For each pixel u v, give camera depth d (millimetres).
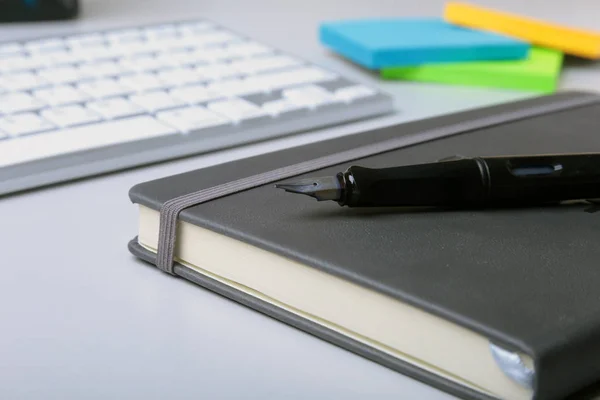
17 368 404
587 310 376
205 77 816
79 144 638
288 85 810
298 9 1242
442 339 383
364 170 467
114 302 468
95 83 778
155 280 495
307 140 738
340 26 1021
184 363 411
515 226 470
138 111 713
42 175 614
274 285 448
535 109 715
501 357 358
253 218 467
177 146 680
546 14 1284
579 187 497
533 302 381
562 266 420
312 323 433
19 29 1064
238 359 415
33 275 494
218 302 471
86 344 426
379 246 434
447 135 633
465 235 453
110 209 589
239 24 1145
